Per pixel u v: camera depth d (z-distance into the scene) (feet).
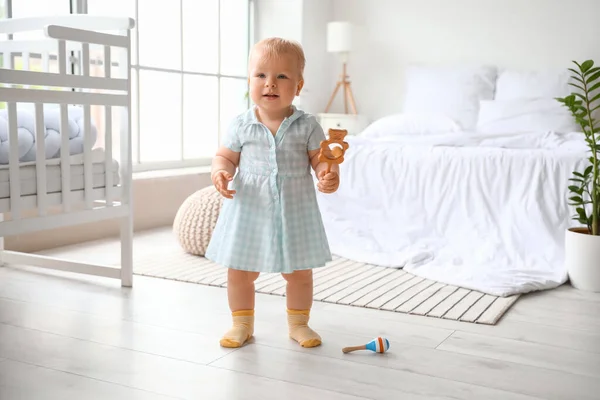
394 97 16.71
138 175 12.51
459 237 9.80
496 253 9.28
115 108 13.35
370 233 10.46
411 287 8.19
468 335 6.38
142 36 13.05
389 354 5.80
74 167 7.65
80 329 6.34
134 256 9.78
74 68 11.36
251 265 5.82
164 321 6.64
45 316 6.73
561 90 13.91
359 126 16.20
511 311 7.27
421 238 10.09
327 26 16.52
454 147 10.59
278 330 6.42
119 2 12.35
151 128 13.48
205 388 4.98
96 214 7.78
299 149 5.92
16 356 5.59
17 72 6.64
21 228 6.96
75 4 11.37
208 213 9.59
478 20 15.65
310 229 5.94
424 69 15.51
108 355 5.65
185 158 14.46
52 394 4.83
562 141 10.59
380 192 10.61
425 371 5.41
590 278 8.10
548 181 9.42
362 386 5.06
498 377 5.31
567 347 6.08
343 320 6.81
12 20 8.80
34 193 7.20
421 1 16.20
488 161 9.89
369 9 16.80
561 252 9.07
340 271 9.05
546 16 14.97
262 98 5.81
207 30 14.78
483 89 14.80
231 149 6.05
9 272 8.61
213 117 15.16
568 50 14.83
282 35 16.15
